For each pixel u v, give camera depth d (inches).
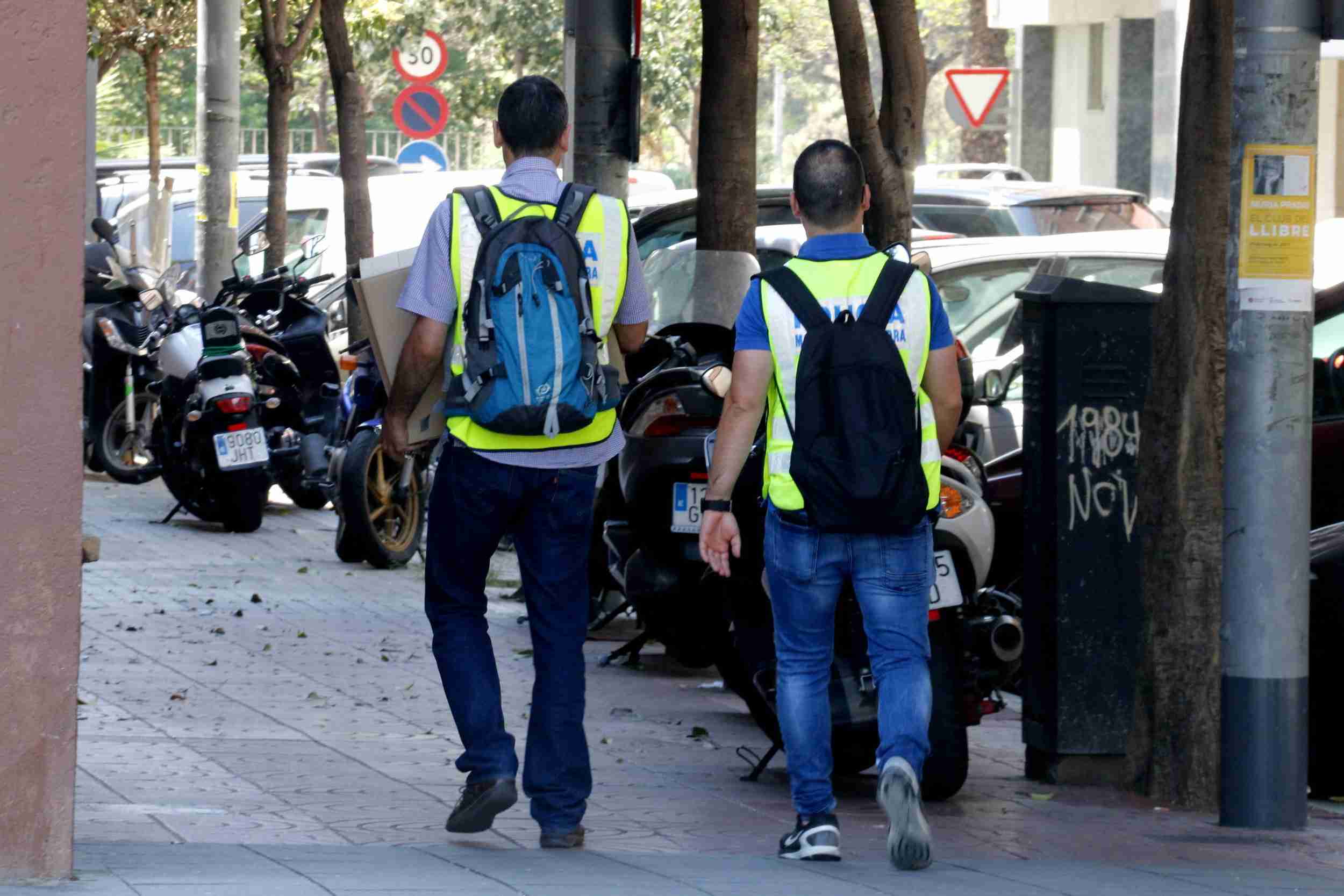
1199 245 765.9
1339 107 2785.4
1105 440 779.4
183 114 5147.6
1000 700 811.4
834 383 582.9
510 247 592.1
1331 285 1207.6
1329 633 852.0
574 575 619.5
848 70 980.6
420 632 1102.4
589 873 564.4
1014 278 1433.3
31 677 509.7
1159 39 3289.9
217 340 1437.0
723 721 904.9
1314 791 858.1
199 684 928.3
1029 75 3929.6
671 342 900.6
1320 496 1139.3
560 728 620.4
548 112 611.2
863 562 595.2
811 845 609.0
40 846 512.7
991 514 781.3
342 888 517.3
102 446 1721.2
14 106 499.8
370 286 619.5
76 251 509.7
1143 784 775.7
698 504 847.7
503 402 587.5
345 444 1341.0
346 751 792.3
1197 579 767.1
